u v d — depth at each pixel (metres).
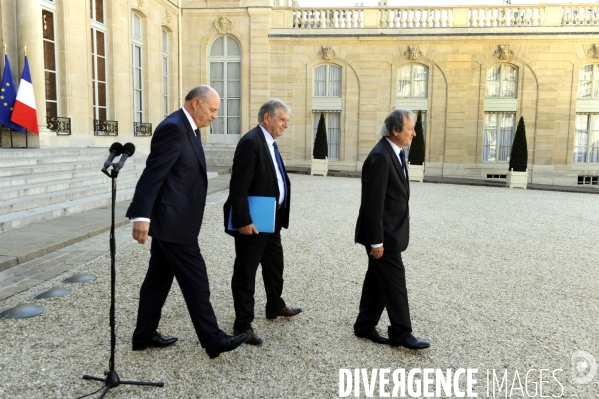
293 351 3.62
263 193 3.71
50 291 4.60
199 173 3.36
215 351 3.23
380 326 4.16
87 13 13.99
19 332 3.77
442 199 13.24
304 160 21.94
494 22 21.12
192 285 3.23
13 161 9.66
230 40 21.64
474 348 3.74
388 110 21.38
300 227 8.46
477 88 20.98
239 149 3.66
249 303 3.74
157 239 3.23
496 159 21.55
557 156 21.06
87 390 2.98
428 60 20.98
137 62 17.52
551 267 6.19
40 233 6.77
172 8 20.17
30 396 2.90
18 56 12.10
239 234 3.71
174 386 3.08
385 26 21.14
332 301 4.72
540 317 4.41
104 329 3.88
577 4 20.47
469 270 5.97
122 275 5.26
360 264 6.10
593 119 21.03
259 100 21.53
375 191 3.48
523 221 9.80
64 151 11.40
